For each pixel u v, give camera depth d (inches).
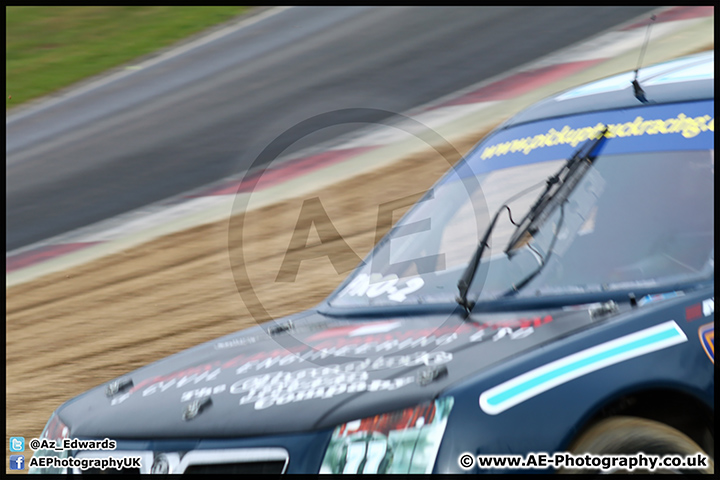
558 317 278.7
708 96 338.0
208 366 315.3
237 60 1754.4
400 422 239.9
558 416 238.8
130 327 759.1
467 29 1647.4
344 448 241.4
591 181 326.0
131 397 306.2
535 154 357.4
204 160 1274.6
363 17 1872.5
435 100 1347.2
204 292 820.0
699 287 283.3
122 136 1445.6
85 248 1021.8
